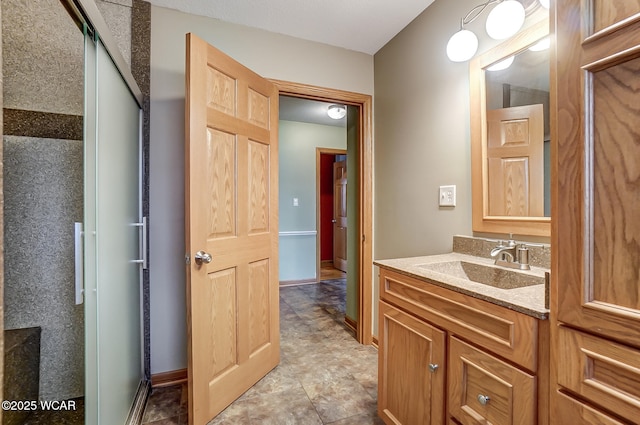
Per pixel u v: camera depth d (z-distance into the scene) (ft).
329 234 19.25
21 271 5.05
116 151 4.33
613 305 2.04
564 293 2.35
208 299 5.08
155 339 6.15
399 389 4.42
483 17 5.08
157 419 5.13
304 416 5.18
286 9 6.26
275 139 6.82
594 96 2.10
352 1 6.03
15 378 4.57
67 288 5.30
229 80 5.58
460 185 5.53
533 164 4.41
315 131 14.75
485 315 3.09
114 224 4.25
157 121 6.13
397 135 7.22
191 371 4.76
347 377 6.40
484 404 3.12
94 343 3.46
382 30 7.04
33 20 4.51
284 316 10.18
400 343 4.41
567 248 2.31
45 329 5.16
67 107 5.08
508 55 4.66
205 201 5.02
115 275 4.28
